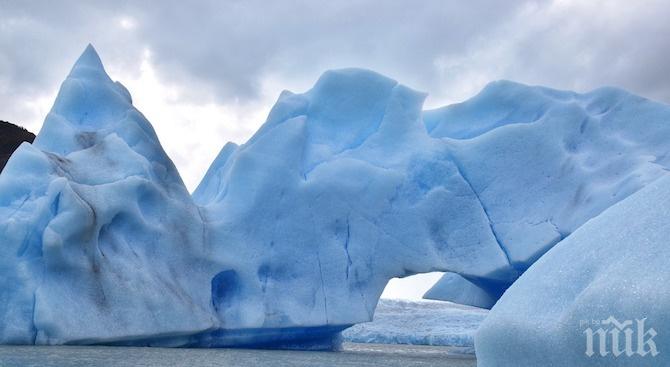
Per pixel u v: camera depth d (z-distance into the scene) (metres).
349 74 22.86
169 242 19.11
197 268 19.53
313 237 20.92
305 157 21.89
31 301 15.93
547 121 22.09
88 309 16.61
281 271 20.62
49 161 17.67
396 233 21.34
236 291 20.27
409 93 22.86
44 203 16.48
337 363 15.06
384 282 21.22
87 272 16.91
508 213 21.55
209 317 18.86
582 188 21.25
